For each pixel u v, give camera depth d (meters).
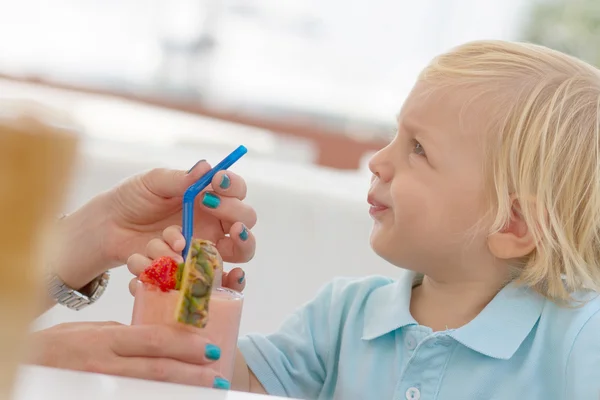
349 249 1.60
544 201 0.97
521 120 0.98
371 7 3.58
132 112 2.59
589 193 0.99
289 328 1.12
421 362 0.95
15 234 0.35
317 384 1.09
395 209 0.99
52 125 0.35
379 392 0.98
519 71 1.02
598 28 3.17
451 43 3.52
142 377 0.74
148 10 3.77
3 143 0.34
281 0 3.64
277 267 1.56
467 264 0.99
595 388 0.86
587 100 1.02
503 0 3.42
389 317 1.02
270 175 1.74
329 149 2.65
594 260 1.01
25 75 3.60
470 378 0.92
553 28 3.25
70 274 1.08
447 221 0.97
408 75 3.58
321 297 1.15
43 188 0.35
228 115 2.83
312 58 3.63
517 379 0.92
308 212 1.62
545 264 0.97
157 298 0.76
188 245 0.89
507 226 0.98
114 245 1.07
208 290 0.71
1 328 0.35
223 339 0.78
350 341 1.05
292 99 3.65
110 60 3.77
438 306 1.01
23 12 3.74
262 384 1.05
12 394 0.37
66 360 0.76
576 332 0.92
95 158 1.58
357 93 3.61
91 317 1.47
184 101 3.64
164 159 1.67
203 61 3.72
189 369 0.75
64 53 3.77
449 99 1.00
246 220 1.00
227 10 3.69
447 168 0.98
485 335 0.93
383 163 1.02
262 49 3.67
